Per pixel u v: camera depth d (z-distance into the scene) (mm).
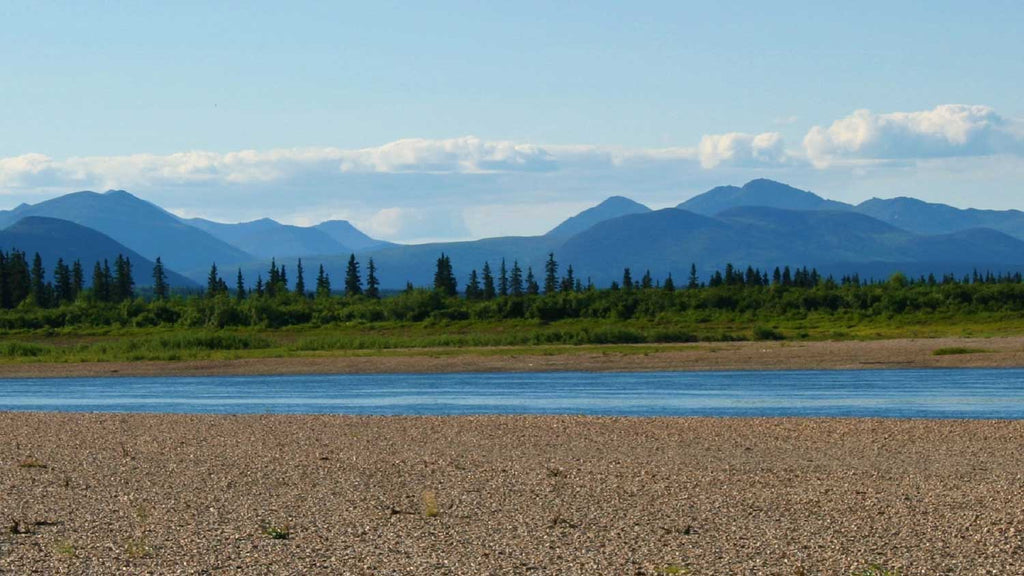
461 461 32062
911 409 50594
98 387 78188
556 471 28969
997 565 17688
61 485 27953
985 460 31625
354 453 34719
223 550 19312
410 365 91812
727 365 84938
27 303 181250
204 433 41875
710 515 22453
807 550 18906
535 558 18484
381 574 17484
